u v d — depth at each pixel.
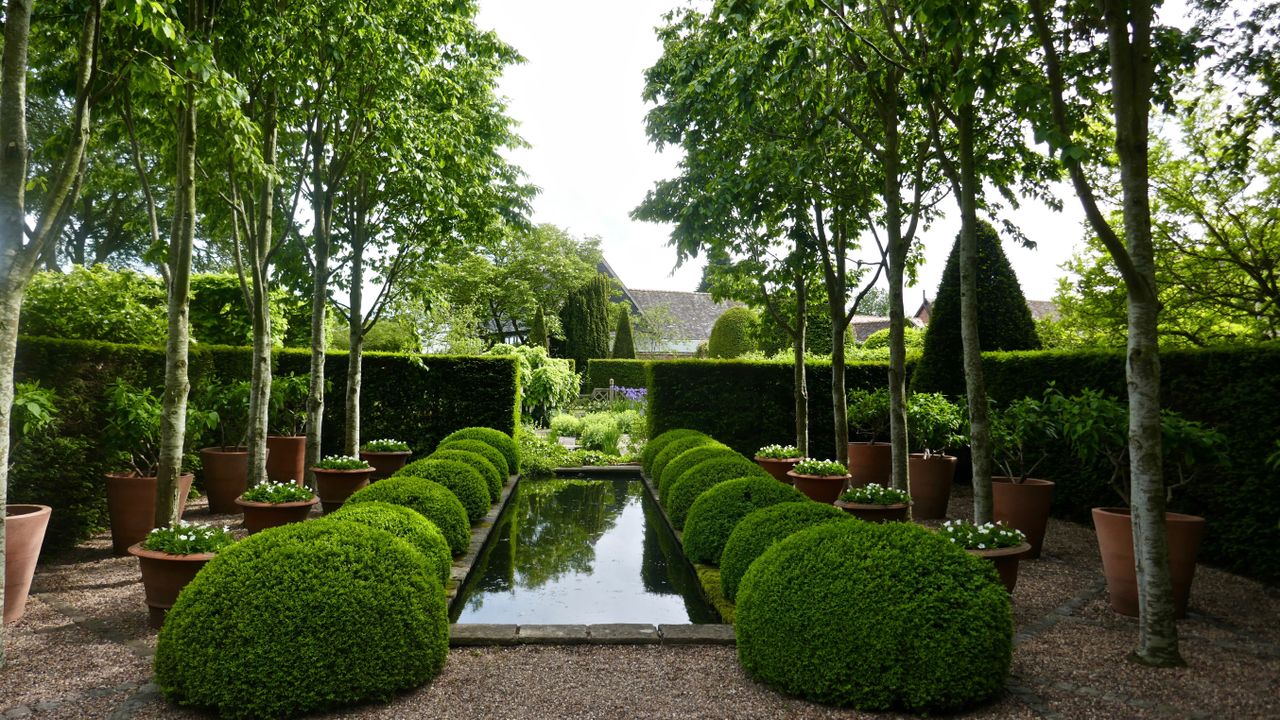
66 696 3.13
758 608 3.45
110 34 4.79
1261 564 5.28
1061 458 7.60
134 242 17.33
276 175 5.75
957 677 3.03
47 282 7.42
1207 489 5.77
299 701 2.98
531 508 8.84
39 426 4.99
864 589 3.23
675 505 6.71
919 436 7.84
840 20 4.98
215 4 5.39
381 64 6.56
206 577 3.23
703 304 41.88
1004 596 3.24
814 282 9.45
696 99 6.80
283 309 11.25
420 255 9.27
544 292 30.92
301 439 8.66
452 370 11.52
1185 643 3.91
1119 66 3.71
